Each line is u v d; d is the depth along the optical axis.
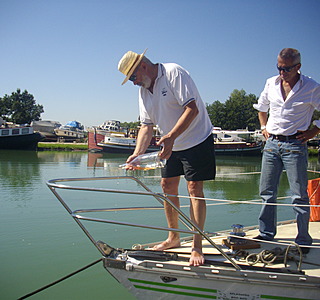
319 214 3.98
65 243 4.82
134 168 2.59
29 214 6.38
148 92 2.94
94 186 9.81
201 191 2.83
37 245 4.70
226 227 5.55
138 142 3.09
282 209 7.09
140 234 5.23
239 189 10.06
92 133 37.12
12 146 35.75
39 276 3.78
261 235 3.18
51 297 3.29
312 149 29.08
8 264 4.07
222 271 2.46
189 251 2.92
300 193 2.97
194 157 2.79
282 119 3.04
